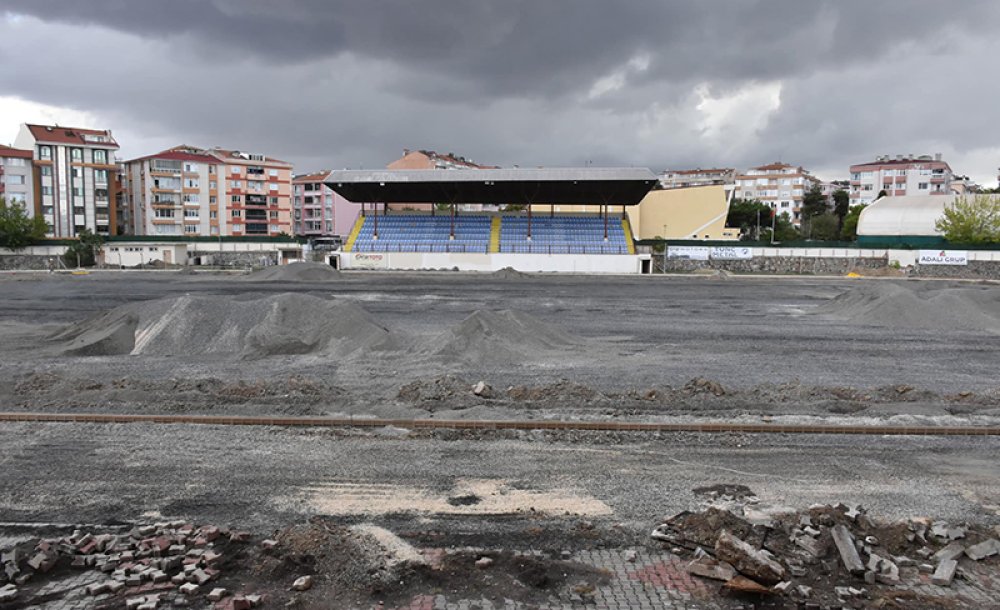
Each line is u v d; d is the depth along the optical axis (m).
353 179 64.31
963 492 10.01
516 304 37.06
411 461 11.10
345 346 20.91
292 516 8.94
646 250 69.69
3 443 11.88
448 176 63.31
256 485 10.02
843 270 68.69
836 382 17.78
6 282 49.22
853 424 13.30
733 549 7.39
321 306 23.11
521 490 9.91
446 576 7.32
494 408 14.27
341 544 7.92
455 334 21.20
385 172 64.38
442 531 8.49
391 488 9.94
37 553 7.66
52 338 22.77
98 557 7.66
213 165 96.31
